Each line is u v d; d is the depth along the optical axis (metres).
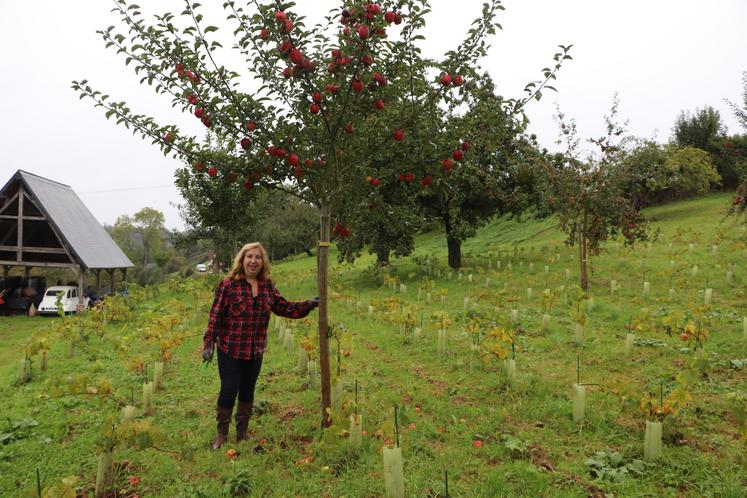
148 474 3.76
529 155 12.96
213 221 10.43
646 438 3.70
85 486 3.62
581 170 11.83
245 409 4.38
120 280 37.75
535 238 25.33
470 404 5.16
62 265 20.06
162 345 6.55
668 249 16.33
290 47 3.66
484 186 16.34
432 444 4.19
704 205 26.36
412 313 8.70
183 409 5.28
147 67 4.21
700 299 9.94
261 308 4.30
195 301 13.98
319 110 4.11
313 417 4.85
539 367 6.37
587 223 12.60
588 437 4.19
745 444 3.66
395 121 4.36
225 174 4.57
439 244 30.88
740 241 15.08
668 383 5.49
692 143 32.38
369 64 3.76
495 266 18.20
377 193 4.67
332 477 3.65
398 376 6.25
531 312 10.06
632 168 12.37
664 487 3.35
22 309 19.95
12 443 4.48
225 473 3.70
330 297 14.34
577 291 9.58
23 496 2.94
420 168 4.51
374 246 17.34
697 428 4.25
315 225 46.88
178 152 4.57
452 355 7.18
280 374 6.59
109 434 3.45
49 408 5.40
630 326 8.06
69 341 9.56
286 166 4.33
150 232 65.94
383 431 3.59
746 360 5.93
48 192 21.97
